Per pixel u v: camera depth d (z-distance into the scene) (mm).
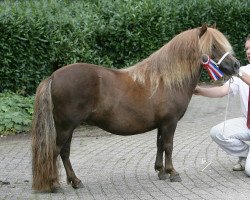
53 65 13781
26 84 13570
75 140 11180
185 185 7680
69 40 13352
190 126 12492
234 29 18469
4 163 9273
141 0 16422
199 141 10805
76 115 7133
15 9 13328
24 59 13266
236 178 8047
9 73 13195
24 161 9406
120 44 15266
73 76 7121
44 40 13266
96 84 7219
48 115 7035
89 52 13492
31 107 12531
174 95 7570
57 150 7207
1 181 8047
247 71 8430
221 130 8414
